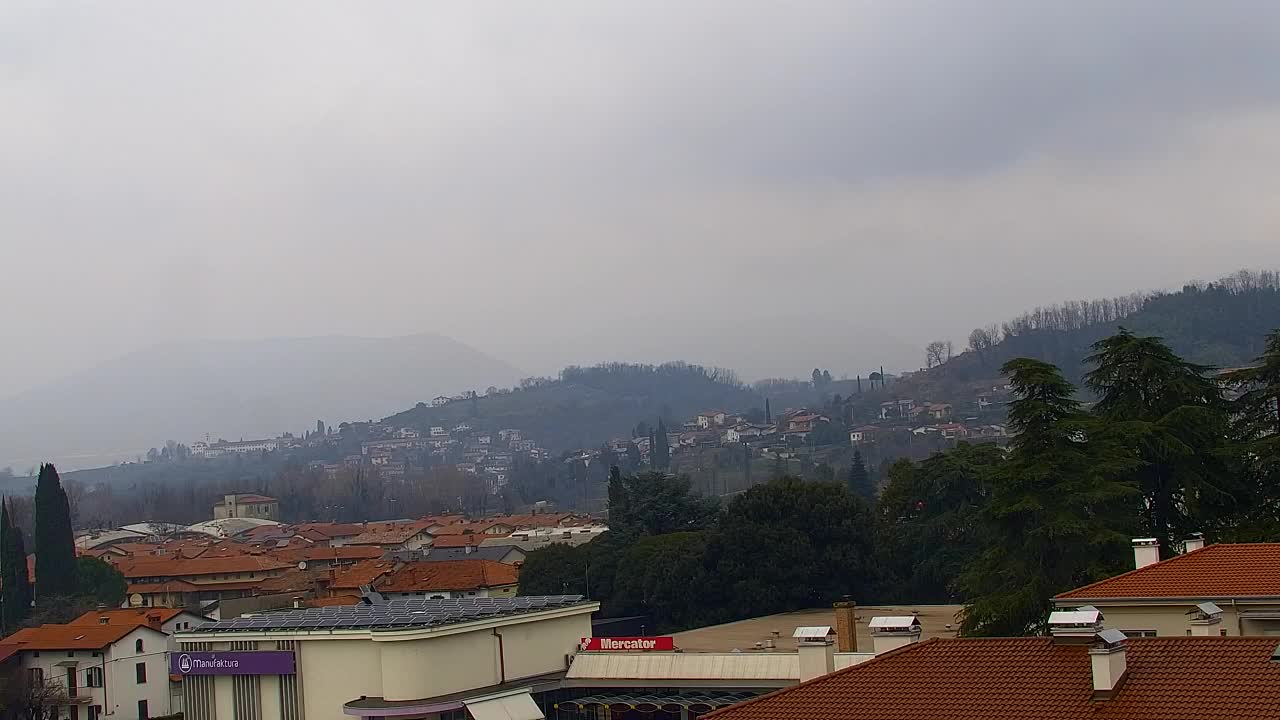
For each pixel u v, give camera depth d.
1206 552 50.47
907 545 123.88
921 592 122.25
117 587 177.38
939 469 126.88
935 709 31.52
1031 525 67.12
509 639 73.06
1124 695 30.11
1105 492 64.38
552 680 73.12
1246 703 28.52
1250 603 44.56
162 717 119.75
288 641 72.12
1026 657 33.47
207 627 76.56
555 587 142.38
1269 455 70.94
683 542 131.25
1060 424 67.94
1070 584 64.38
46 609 154.00
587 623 78.69
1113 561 64.00
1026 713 30.31
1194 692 29.56
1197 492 70.38
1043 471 66.00
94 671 115.88
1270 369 74.69
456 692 69.38
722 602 122.69
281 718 71.69
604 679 72.69
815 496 125.25
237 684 73.31
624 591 133.25
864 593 122.94
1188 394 74.06
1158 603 45.91
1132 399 75.62
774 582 120.19
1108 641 30.28
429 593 164.50
